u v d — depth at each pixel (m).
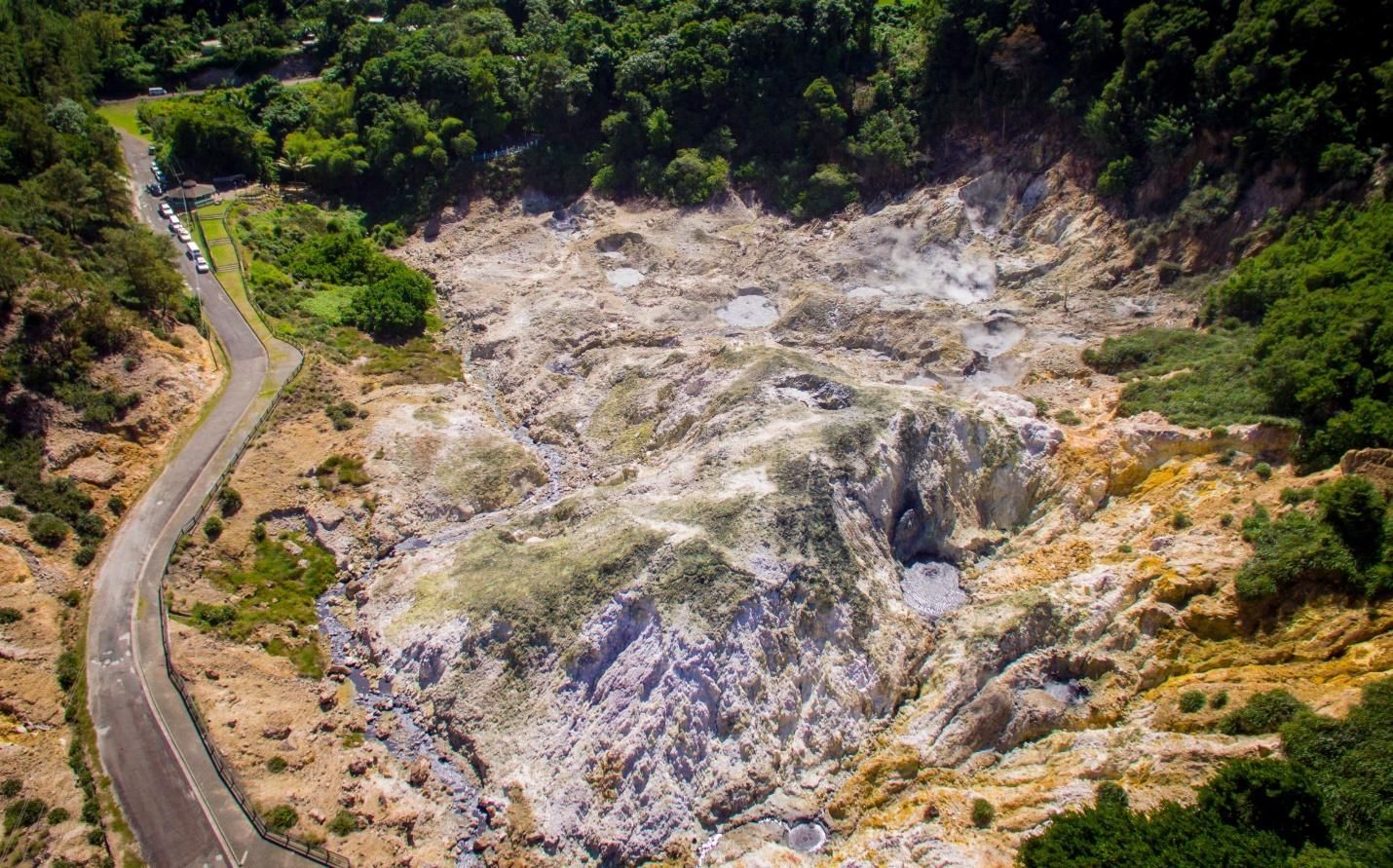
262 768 53.12
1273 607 50.72
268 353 84.50
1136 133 87.25
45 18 121.81
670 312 90.44
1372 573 48.19
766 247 99.00
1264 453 58.62
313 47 136.38
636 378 82.50
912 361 80.12
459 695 57.59
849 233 97.12
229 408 77.56
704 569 56.22
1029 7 94.38
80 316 74.25
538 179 113.25
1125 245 85.81
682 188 106.69
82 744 52.72
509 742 54.81
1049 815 45.03
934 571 63.38
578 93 112.38
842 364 80.69
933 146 101.25
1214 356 69.25
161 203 106.12
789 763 52.62
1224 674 48.84
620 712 53.19
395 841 51.06
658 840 49.84
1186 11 85.56
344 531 70.56
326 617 65.75
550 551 63.53
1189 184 83.56
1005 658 54.47
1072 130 93.25
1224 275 79.12
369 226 111.56
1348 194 73.88
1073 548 60.72
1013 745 52.03
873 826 48.88
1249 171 80.19
